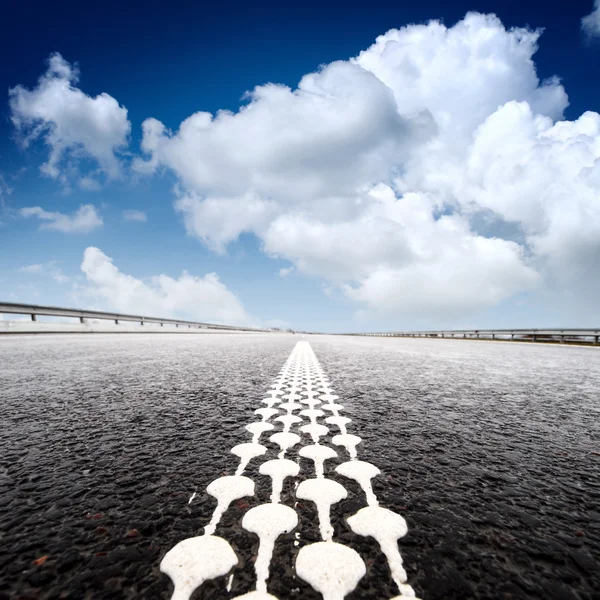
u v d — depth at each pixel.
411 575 0.99
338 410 3.02
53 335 13.38
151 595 0.91
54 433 2.28
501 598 0.92
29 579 0.97
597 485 1.65
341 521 1.26
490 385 4.48
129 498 1.43
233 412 2.87
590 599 0.92
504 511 1.38
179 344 11.45
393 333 47.94
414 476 1.70
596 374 5.69
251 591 0.92
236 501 1.40
